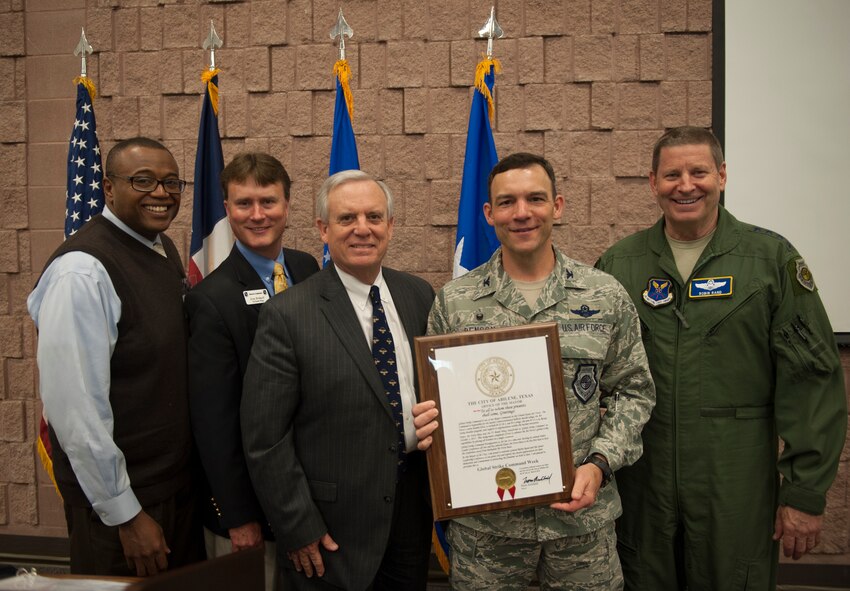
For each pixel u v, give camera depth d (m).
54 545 3.07
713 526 1.78
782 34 2.71
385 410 1.63
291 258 2.14
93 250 1.69
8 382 3.11
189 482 1.86
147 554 1.69
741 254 1.82
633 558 1.89
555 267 1.74
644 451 1.86
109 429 1.65
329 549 1.62
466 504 1.57
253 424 1.60
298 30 2.93
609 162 2.83
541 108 2.84
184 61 2.98
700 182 1.75
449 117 2.88
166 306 1.81
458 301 1.77
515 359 1.59
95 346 1.62
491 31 2.54
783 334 1.76
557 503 1.58
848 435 2.75
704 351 1.80
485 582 1.68
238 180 1.89
